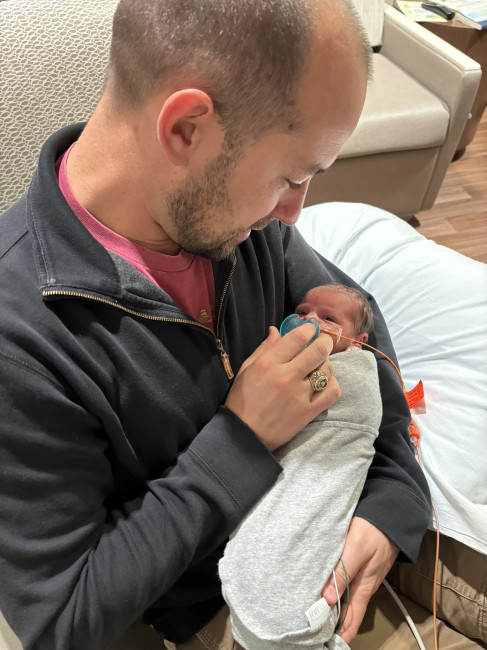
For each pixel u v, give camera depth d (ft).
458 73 6.30
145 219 2.00
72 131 2.15
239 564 2.28
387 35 7.40
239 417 2.27
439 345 3.90
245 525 2.34
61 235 1.84
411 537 2.68
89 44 3.06
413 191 7.12
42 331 1.78
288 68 1.57
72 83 3.06
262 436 2.31
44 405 1.76
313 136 1.73
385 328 3.42
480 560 2.91
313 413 2.35
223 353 2.37
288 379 2.24
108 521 2.18
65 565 1.91
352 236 4.64
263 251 2.69
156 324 2.05
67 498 1.88
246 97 1.61
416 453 3.27
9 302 1.77
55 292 1.77
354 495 2.62
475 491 3.21
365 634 2.76
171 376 2.12
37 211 1.86
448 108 6.58
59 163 2.10
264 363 2.29
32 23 2.94
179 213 1.90
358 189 6.83
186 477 2.13
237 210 1.90
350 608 2.55
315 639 2.31
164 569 2.04
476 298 4.00
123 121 1.81
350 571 2.51
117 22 1.76
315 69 1.59
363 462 2.62
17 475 1.76
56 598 1.85
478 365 3.67
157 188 1.87
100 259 1.87
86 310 1.88
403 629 2.80
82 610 1.90
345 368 2.75
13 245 1.87
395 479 2.79
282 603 2.28
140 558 2.02
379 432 2.95
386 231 4.63
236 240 2.08
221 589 2.47
